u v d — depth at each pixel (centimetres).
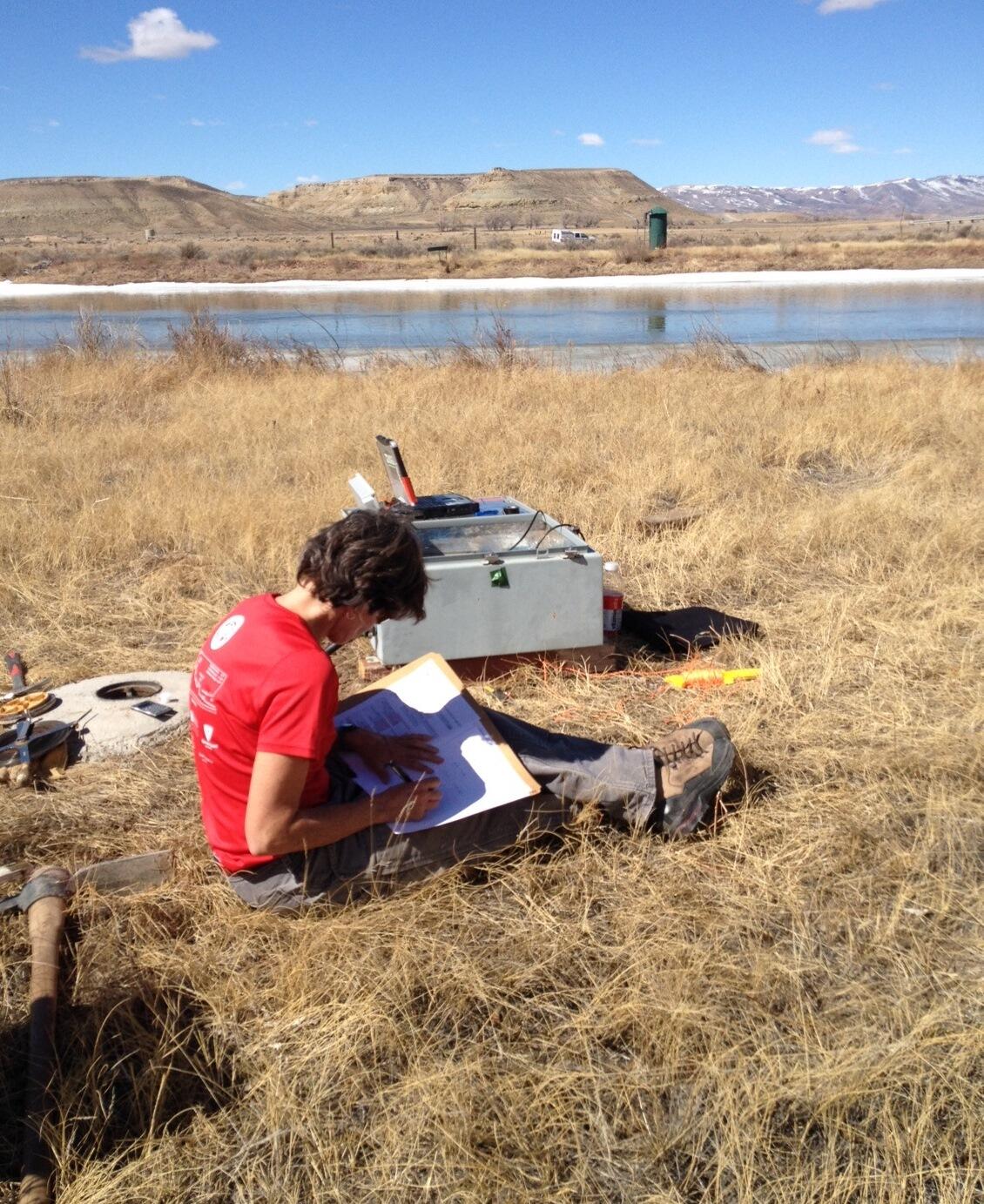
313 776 268
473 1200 204
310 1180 211
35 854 318
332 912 284
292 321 2478
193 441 920
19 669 433
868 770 357
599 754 320
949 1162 212
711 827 325
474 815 292
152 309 2941
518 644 429
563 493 716
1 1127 226
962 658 446
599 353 1675
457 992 258
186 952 273
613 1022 246
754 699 416
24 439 937
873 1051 235
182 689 427
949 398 1037
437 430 900
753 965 265
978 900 292
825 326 2175
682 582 555
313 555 258
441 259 4762
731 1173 211
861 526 628
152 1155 214
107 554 604
